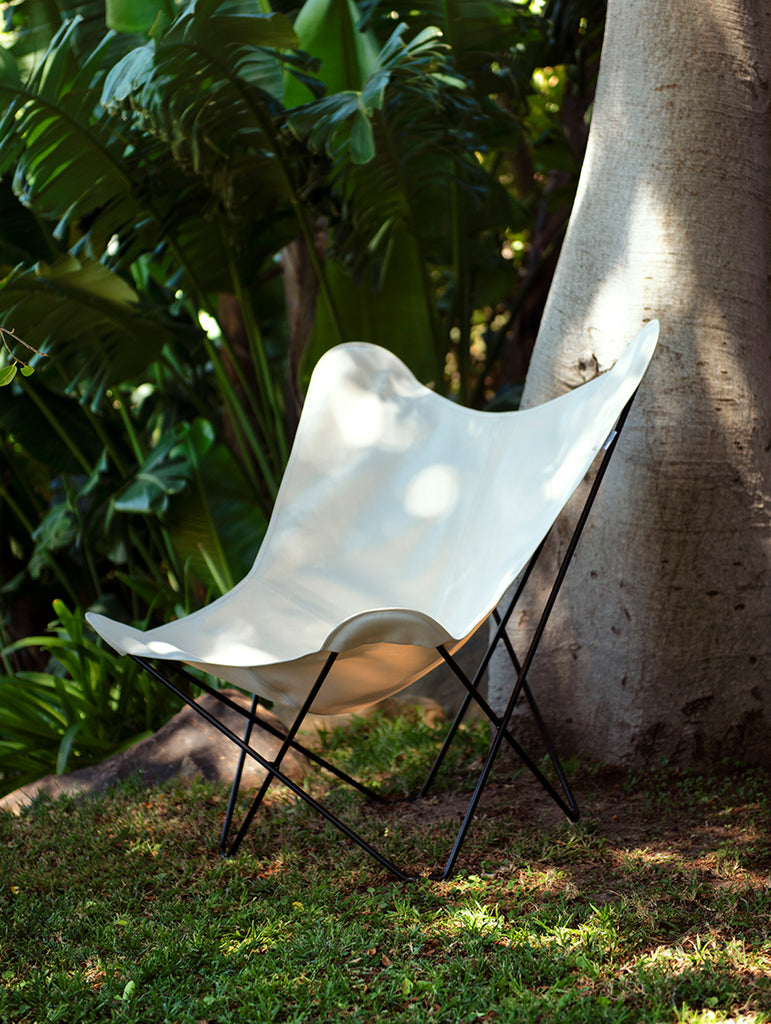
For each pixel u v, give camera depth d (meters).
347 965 1.69
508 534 2.35
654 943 1.72
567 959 1.64
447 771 2.82
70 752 3.32
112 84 3.01
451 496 2.59
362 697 2.15
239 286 4.23
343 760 3.02
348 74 3.67
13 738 3.65
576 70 4.64
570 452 2.24
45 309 3.50
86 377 3.91
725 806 2.44
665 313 2.58
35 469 5.97
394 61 3.14
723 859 2.07
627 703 2.72
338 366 2.76
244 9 3.20
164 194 3.72
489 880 2.05
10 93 3.13
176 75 3.12
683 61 2.54
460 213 4.16
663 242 2.58
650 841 2.23
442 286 6.67
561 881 2.02
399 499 2.63
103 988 1.69
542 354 2.83
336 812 2.56
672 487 2.59
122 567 5.41
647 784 2.63
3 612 5.40
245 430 4.52
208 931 1.87
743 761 2.68
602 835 2.29
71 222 3.77
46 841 2.49
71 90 3.18
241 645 2.29
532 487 2.36
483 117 3.76
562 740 2.88
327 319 4.39
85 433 4.71
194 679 2.22
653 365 2.60
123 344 3.85
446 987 1.59
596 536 2.73
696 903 1.87
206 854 2.35
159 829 2.51
